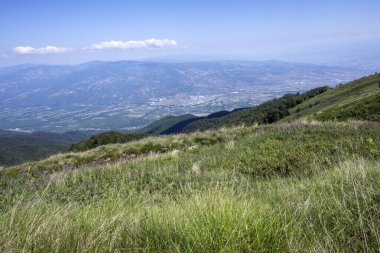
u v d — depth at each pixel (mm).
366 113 28750
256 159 9805
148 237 3303
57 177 8281
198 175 8406
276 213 3773
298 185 5727
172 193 6918
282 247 3066
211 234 3074
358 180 4699
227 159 10797
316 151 9648
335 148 9469
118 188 7301
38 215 3826
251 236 3125
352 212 3812
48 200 5648
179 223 3398
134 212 4293
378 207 3723
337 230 3434
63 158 17641
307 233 3359
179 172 9078
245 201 3998
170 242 3125
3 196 6426
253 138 13367
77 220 3721
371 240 3188
